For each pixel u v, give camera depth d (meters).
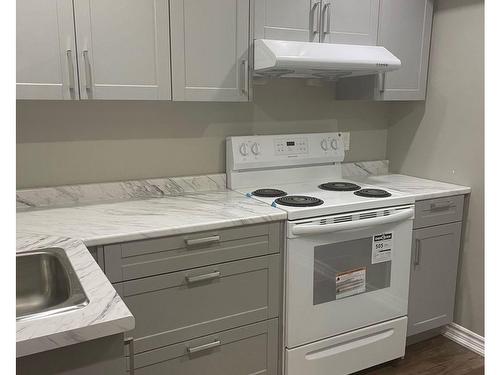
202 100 2.11
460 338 2.68
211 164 2.49
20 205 2.04
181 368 1.89
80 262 1.33
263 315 2.04
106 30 1.84
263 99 2.58
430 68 2.72
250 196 2.29
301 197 2.22
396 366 2.46
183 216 1.92
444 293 2.61
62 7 1.74
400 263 2.34
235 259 1.92
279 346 2.12
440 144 2.71
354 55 2.21
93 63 1.83
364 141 3.00
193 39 2.03
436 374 2.39
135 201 2.21
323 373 2.20
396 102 2.99
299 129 2.74
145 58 1.93
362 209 2.15
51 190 2.09
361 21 2.42
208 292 1.89
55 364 0.95
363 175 2.99
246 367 2.05
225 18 2.08
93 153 2.18
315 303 2.12
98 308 1.03
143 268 1.74
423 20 2.63
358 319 2.26
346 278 2.18
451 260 2.59
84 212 1.98
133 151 2.28
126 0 1.86
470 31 2.48
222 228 1.86
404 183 2.68
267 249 1.99
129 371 1.75
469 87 2.51
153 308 1.78
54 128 2.08
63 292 1.33
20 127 2.01
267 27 2.19
